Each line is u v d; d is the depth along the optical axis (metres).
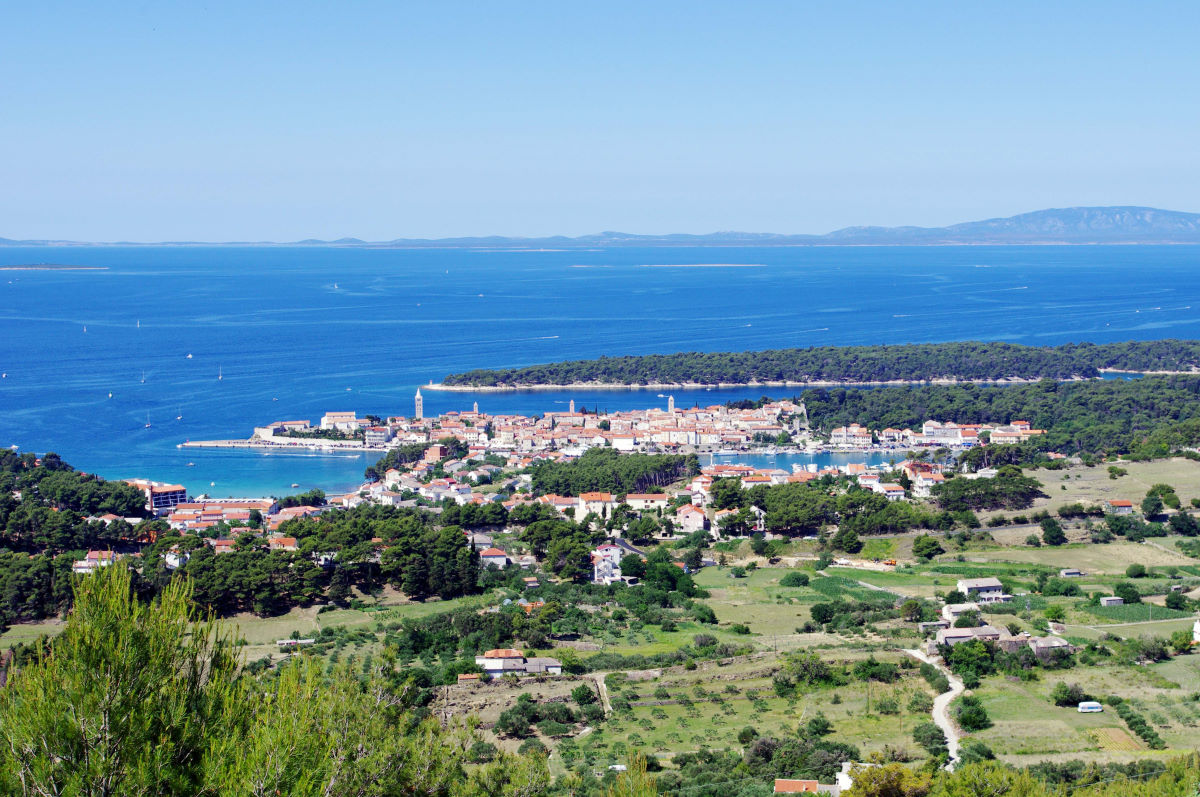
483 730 153.25
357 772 60.72
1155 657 178.25
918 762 137.62
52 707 52.19
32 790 51.28
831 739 148.00
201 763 54.34
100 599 56.03
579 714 160.00
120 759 52.09
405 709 72.50
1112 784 118.75
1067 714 155.00
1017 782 110.19
